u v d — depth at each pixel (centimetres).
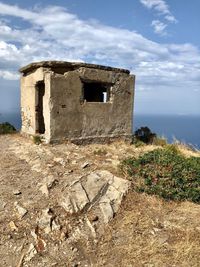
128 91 827
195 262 349
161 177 517
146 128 952
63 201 452
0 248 375
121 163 575
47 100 694
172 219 428
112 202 458
